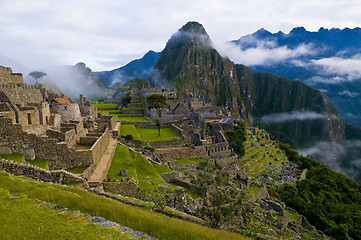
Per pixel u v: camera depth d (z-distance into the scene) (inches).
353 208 4284.0
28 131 1504.7
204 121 4566.9
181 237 891.4
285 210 2967.5
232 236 1061.8
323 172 5674.2
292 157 6003.9
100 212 932.6
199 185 2085.4
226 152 3823.8
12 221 697.0
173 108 5610.2
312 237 2790.4
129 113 5866.1
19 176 1112.2
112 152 2215.8
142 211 1093.8
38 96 2218.3
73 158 1524.4
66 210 839.1
